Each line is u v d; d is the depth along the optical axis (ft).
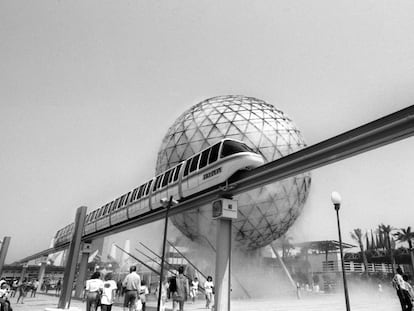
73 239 68.74
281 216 137.08
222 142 64.03
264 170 52.47
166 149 153.58
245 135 136.26
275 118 148.66
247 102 157.48
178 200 73.77
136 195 98.84
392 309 69.10
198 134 142.31
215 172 61.11
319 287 180.45
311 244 191.31
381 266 216.33
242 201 126.93
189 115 156.76
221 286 55.42
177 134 151.43
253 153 58.34
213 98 169.99
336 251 189.98
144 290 54.08
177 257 160.66
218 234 59.26
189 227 140.15
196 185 66.74
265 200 129.90
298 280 185.06
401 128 34.27
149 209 87.66
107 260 240.73
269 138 138.51
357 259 243.19
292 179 137.90
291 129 150.71
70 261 65.67
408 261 226.17
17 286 134.62
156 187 85.61
